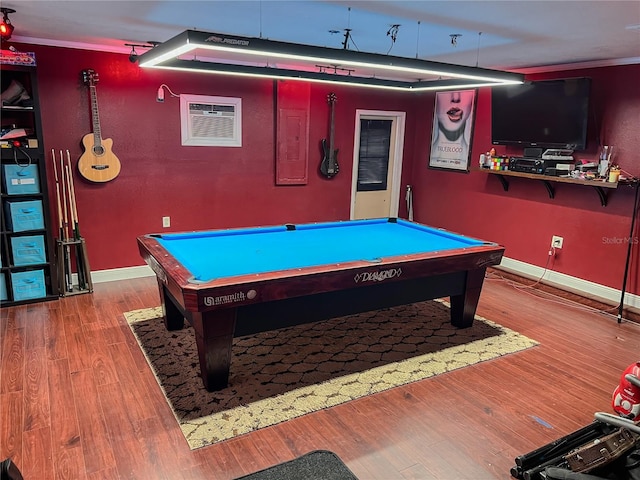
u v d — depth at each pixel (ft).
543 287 16.22
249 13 9.70
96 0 8.83
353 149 20.40
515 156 17.28
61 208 14.56
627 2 7.94
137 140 15.53
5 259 13.29
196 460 7.45
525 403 9.26
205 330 8.86
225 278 8.59
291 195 19.15
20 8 9.56
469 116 19.11
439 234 13.41
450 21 9.84
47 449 7.58
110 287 15.28
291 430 8.26
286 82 17.81
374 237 12.91
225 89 16.74
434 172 21.24
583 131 14.58
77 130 14.57
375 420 8.61
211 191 17.25
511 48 12.76
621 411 8.11
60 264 14.23
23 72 13.17
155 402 8.95
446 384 9.89
